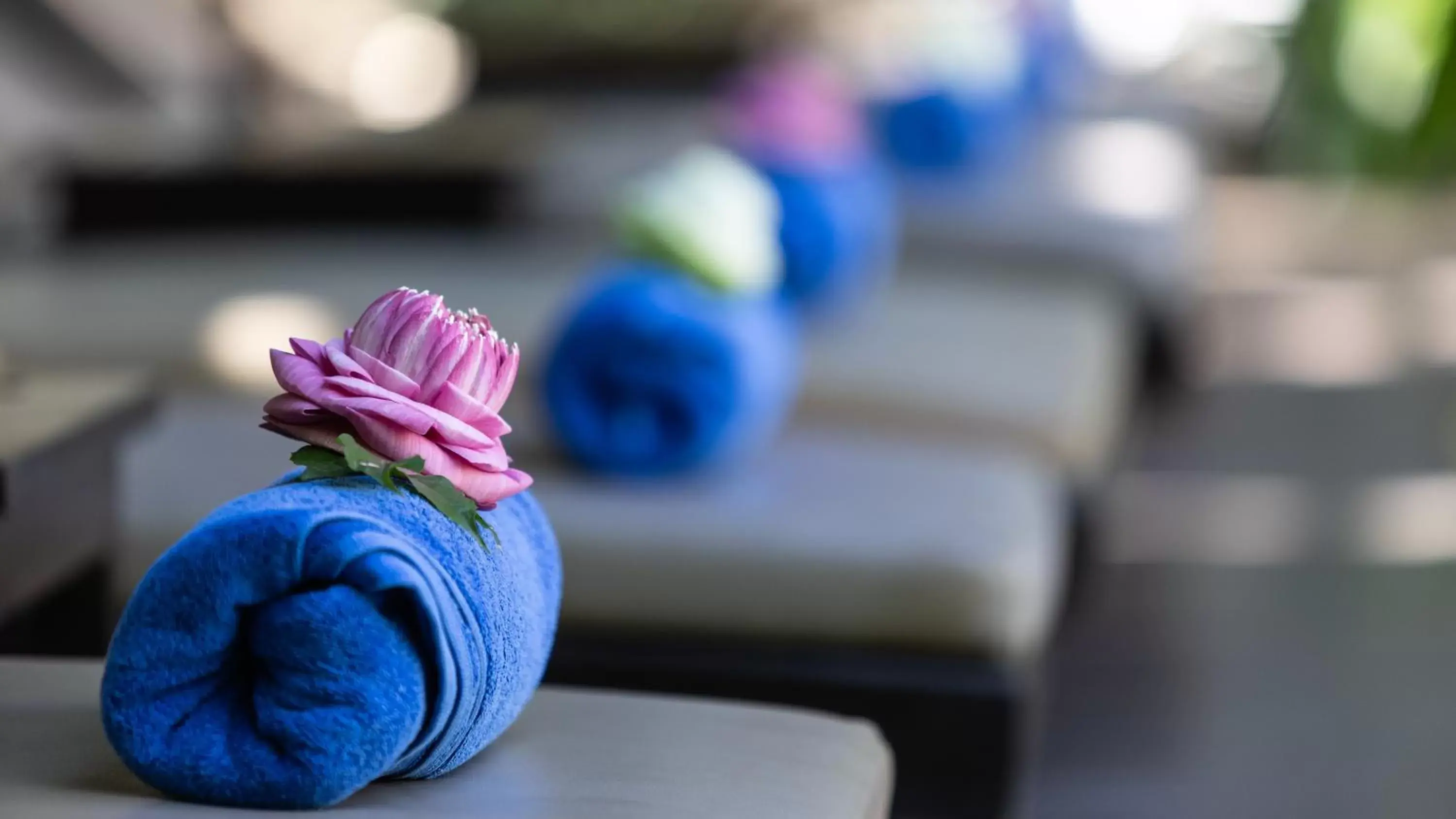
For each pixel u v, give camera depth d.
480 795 1.06
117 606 1.83
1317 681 2.78
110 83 5.69
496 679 1.06
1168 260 4.23
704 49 6.56
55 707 1.18
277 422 1.05
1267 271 6.64
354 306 3.17
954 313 3.42
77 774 1.06
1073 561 2.75
